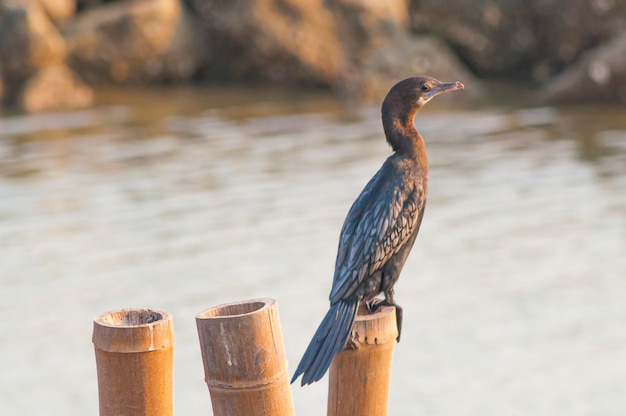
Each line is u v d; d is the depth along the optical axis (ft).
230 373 15.53
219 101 82.23
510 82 87.04
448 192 54.29
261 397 15.65
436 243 46.52
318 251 44.91
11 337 37.50
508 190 54.29
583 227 47.85
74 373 35.19
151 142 67.67
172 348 15.99
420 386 33.91
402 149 21.74
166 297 40.29
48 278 42.70
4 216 51.44
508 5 87.86
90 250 45.98
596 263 43.39
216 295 40.34
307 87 87.76
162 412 15.94
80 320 38.68
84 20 87.25
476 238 47.03
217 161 61.46
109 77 87.56
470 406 32.55
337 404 17.30
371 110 76.89
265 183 55.88
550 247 45.32
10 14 82.12
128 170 59.98
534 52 88.17
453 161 60.85
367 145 64.69
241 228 48.32
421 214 21.50
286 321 37.60
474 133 68.54
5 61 82.12
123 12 86.79
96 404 33.04
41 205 53.16
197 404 32.71
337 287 19.97
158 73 88.84
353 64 87.35
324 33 87.30
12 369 35.29
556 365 34.78
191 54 89.35
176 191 54.90
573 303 39.60
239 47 88.84
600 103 76.28
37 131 72.28
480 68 89.40
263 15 86.94
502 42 88.48
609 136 66.03
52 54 82.43
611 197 52.26
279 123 72.95
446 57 83.20
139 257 44.93
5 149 66.74
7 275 43.21
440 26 89.04
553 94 77.36
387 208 20.72
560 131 68.18
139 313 16.14
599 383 33.83
